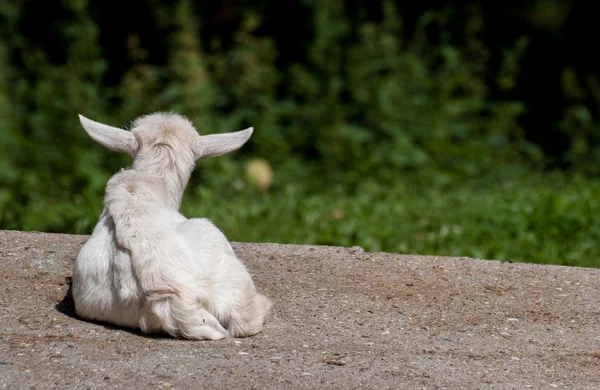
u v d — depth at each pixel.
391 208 39.00
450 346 19.92
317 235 33.62
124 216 19.34
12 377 16.72
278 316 21.34
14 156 45.50
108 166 45.94
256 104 50.41
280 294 23.09
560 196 37.88
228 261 19.31
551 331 21.55
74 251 25.47
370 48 51.62
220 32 58.16
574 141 52.84
